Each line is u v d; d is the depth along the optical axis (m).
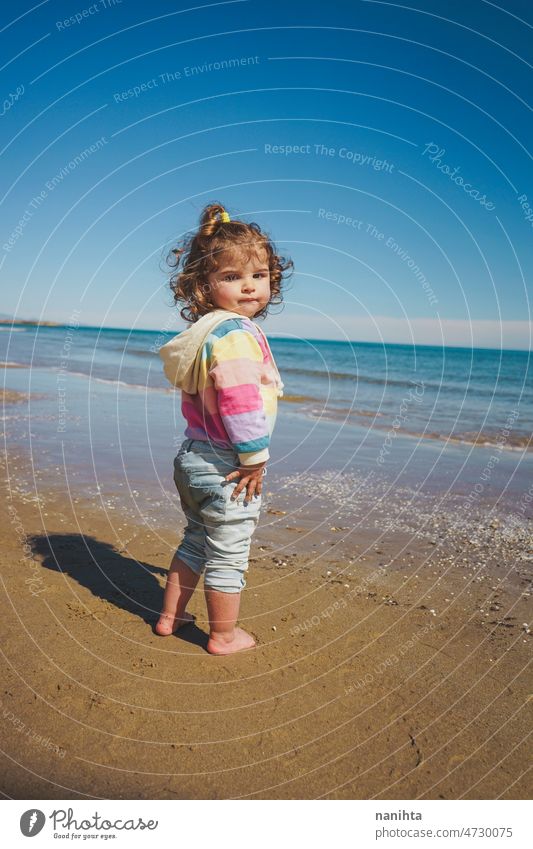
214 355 2.38
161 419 8.15
